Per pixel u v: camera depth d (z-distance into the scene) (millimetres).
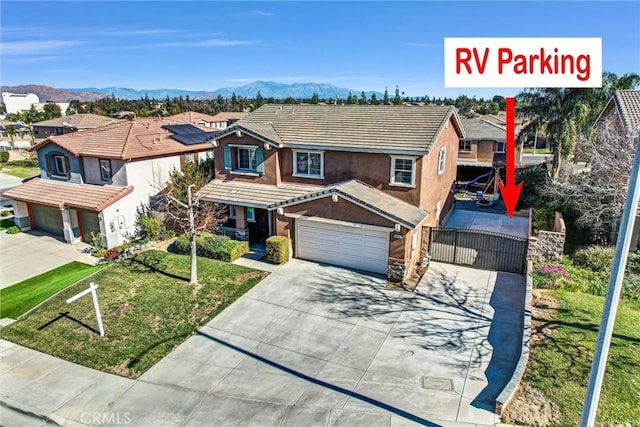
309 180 21625
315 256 20250
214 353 13383
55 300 16938
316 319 15203
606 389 10469
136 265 19984
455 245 19625
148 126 28938
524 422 9852
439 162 21812
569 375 11125
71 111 114188
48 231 26516
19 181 44125
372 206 17641
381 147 19047
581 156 29156
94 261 21594
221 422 10500
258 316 15453
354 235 18984
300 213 19594
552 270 16984
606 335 7348
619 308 14469
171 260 20500
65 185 25891
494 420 10141
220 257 20438
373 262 18906
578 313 14141
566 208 21906
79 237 24797
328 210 18906
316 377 12109
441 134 21156
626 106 23141
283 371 12422
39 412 11070
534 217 23188
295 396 11344
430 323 14797
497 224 25844
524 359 11594
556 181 24969
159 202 24938
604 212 19750
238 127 21828
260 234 23312
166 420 10625
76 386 12039
